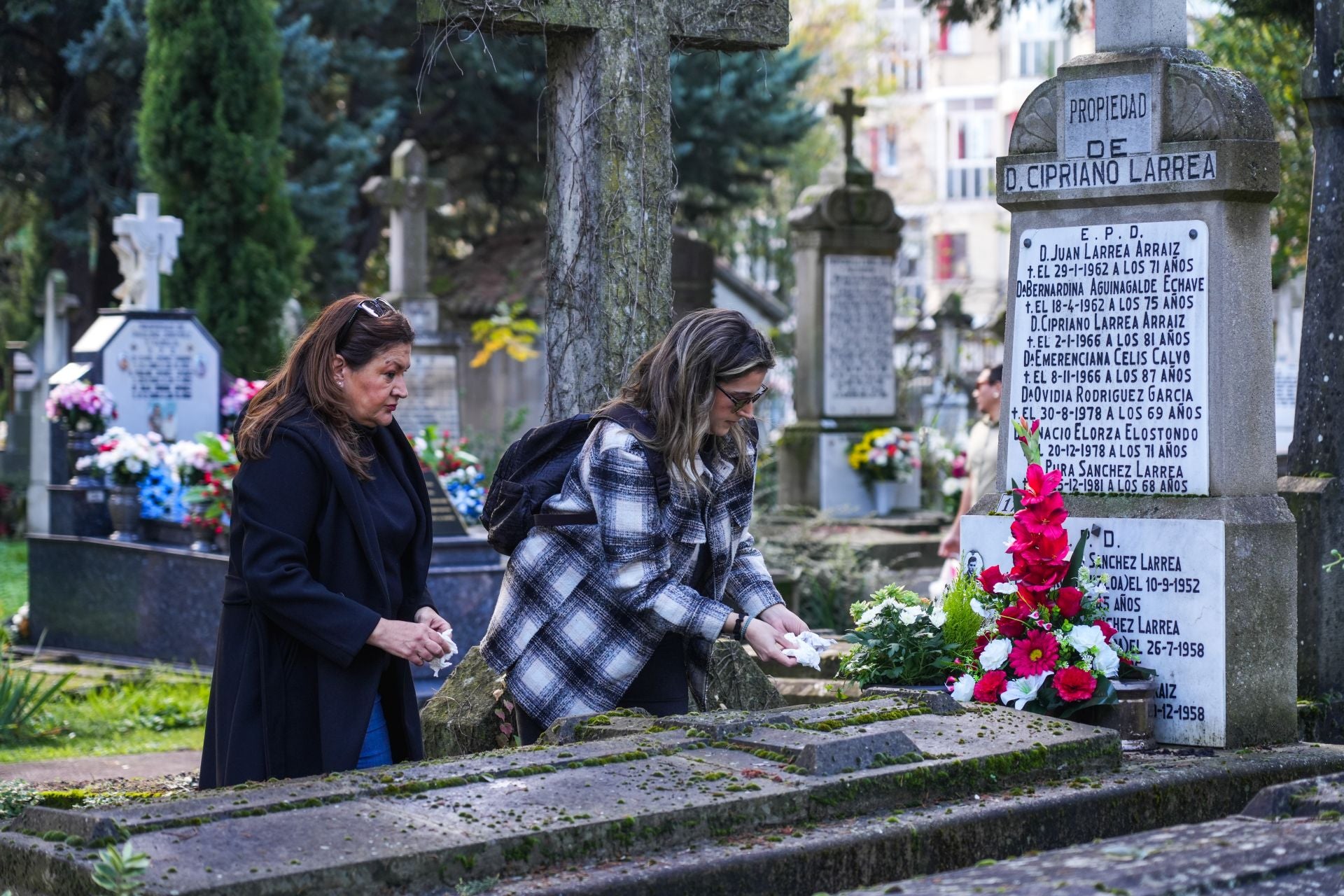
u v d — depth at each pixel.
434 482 9.11
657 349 3.59
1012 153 4.34
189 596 9.37
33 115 22.97
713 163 23.47
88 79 20.97
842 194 14.13
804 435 14.03
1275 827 2.44
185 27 15.82
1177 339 4.08
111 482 10.15
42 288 23.19
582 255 4.96
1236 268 4.04
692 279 22.75
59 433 11.27
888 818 2.72
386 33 22.91
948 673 4.10
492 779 2.71
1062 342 4.28
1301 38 8.96
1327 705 4.98
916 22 40.16
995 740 3.16
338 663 3.25
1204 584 3.95
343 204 20.56
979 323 26.05
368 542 3.35
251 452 3.32
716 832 2.56
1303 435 5.51
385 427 3.54
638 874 2.34
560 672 3.69
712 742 3.03
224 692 3.35
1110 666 3.83
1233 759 3.56
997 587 3.98
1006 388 4.39
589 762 2.83
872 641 4.12
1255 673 3.96
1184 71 4.06
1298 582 5.11
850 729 3.17
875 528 13.21
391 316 3.42
